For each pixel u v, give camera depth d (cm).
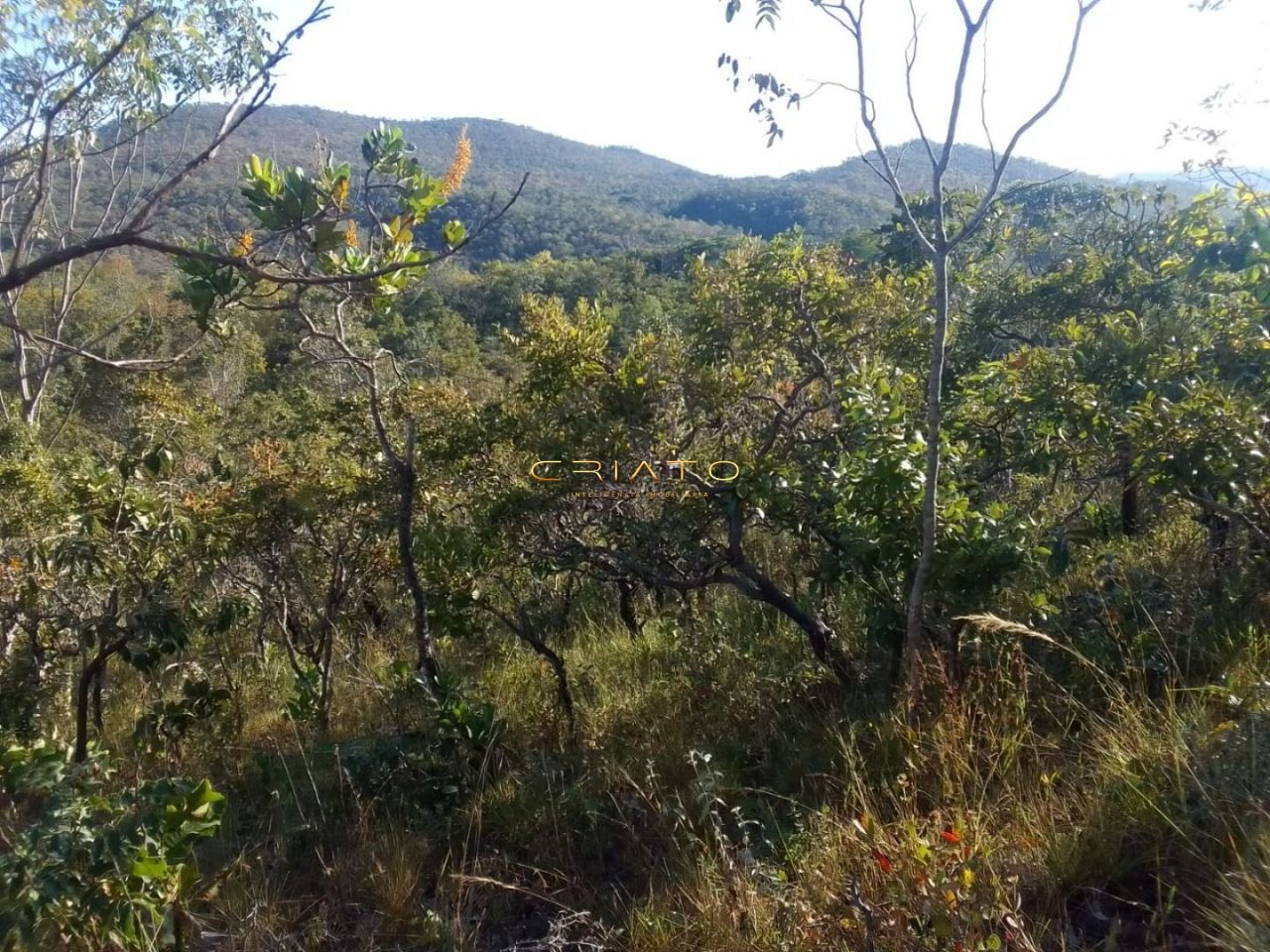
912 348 498
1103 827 259
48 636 485
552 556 434
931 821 277
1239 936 210
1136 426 362
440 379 662
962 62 329
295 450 534
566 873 324
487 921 309
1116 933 233
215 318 322
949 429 445
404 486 430
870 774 324
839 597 492
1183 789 255
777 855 296
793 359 473
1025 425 435
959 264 649
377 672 567
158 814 280
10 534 525
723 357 455
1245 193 432
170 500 482
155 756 457
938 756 304
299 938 307
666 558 427
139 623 429
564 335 424
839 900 253
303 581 517
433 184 355
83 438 1013
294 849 366
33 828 262
